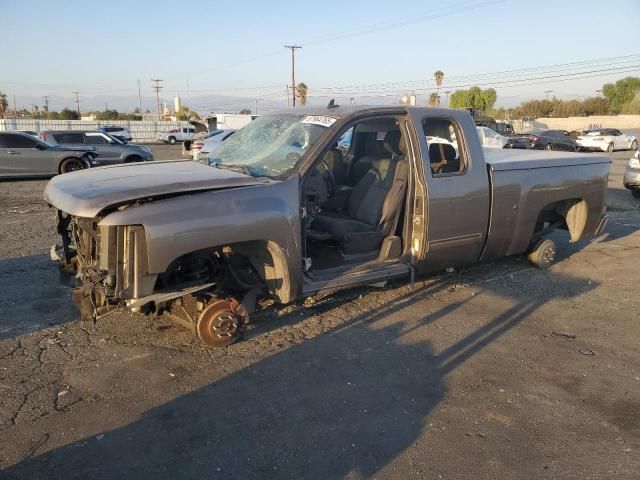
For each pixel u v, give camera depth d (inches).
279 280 157.0
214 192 142.1
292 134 175.0
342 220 188.1
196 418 124.8
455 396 135.9
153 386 138.6
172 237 132.0
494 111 3120.1
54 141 703.7
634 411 130.0
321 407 130.0
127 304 138.6
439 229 187.0
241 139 193.5
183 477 105.1
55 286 212.4
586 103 3053.6
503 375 147.0
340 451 113.4
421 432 120.4
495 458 111.5
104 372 145.2
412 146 182.1
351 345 163.8
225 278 163.3
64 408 128.0
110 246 130.5
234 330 157.9
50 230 321.1
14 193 508.7
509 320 185.2
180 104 3469.5
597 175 239.8
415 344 165.3
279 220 149.6
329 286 168.7
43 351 156.7
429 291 211.8
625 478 105.3
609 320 186.4
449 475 106.0
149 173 157.2
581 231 244.4
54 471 106.2
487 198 198.1
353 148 217.6
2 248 273.0
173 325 175.5
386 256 186.5
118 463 108.9
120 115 3444.9
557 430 121.6
